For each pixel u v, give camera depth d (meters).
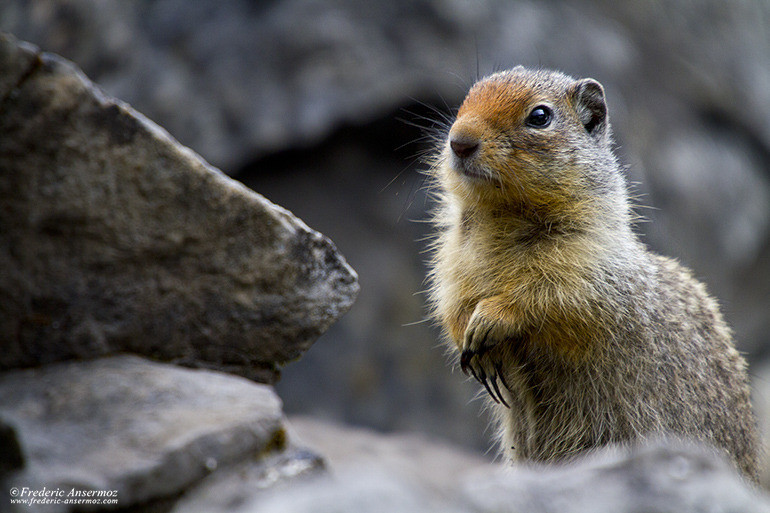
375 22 28.12
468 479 5.74
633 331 10.42
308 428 17.38
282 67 27.59
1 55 6.94
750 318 32.28
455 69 27.59
